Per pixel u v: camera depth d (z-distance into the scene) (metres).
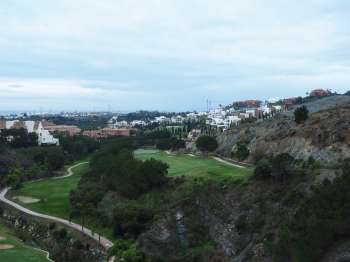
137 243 72.38
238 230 66.25
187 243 70.00
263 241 57.16
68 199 107.81
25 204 107.69
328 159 75.12
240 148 109.31
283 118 116.81
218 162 110.19
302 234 46.78
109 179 103.12
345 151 74.19
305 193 62.84
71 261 73.25
